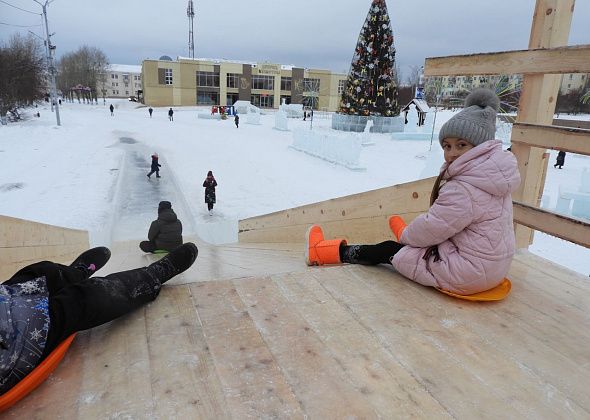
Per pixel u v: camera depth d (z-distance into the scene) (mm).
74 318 1617
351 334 1868
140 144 22797
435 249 2301
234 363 1635
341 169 16422
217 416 1360
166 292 2223
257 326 1906
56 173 14836
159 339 1778
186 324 1904
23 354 1424
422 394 1506
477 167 2041
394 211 3738
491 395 1516
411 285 2391
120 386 1487
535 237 7984
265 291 2271
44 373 1504
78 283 1729
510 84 12281
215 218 10133
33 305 1522
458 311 2111
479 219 2094
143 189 13484
